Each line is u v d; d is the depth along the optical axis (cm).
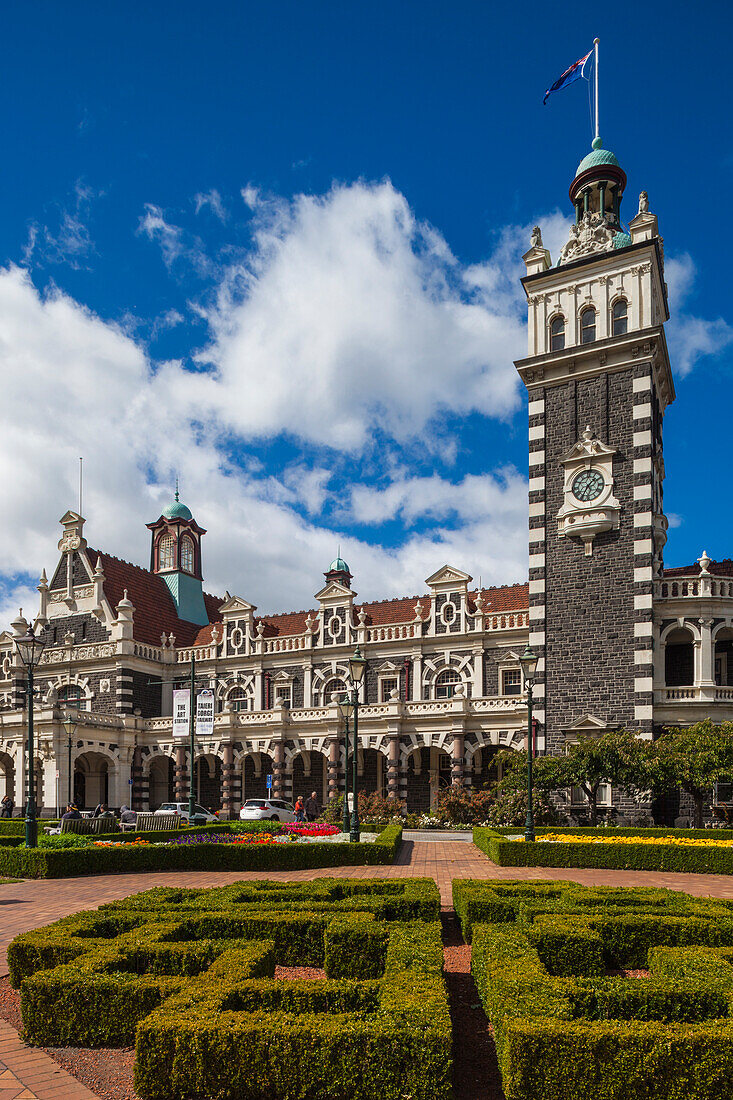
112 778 6212
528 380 5156
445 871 2778
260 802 5269
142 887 2405
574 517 4828
